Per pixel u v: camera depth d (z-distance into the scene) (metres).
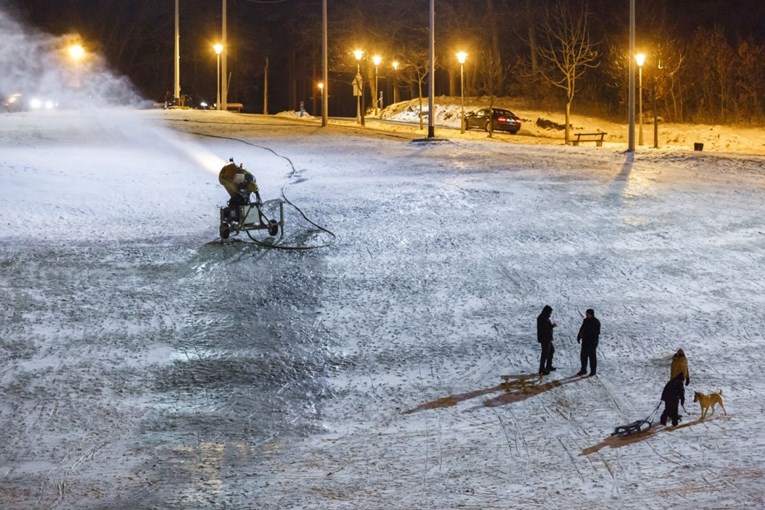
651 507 12.02
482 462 13.93
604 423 15.77
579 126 69.81
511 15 87.38
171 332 20.02
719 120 74.25
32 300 21.20
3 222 26.53
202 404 16.70
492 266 24.69
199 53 103.44
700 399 15.88
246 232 26.88
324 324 20.81
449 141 44.00
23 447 14.63
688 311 22.08
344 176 34.62
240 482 13.19
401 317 21.38
